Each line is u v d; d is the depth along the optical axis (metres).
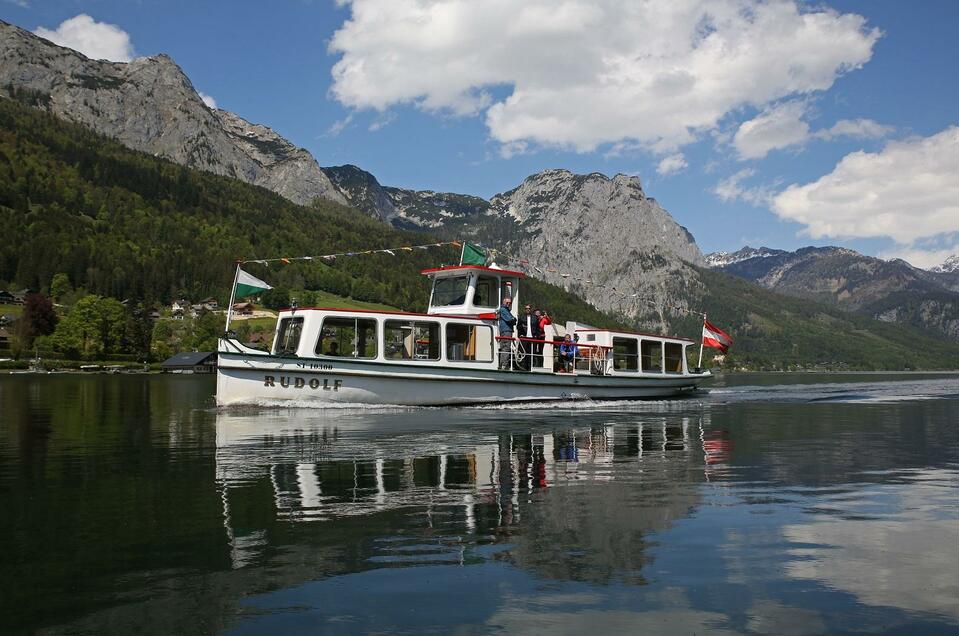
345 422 22.09
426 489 10.62
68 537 7.76
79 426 21.20
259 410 26.14
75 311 143.62
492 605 5.80
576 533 8.00
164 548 7.33
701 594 6.08
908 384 68.94
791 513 9.06
